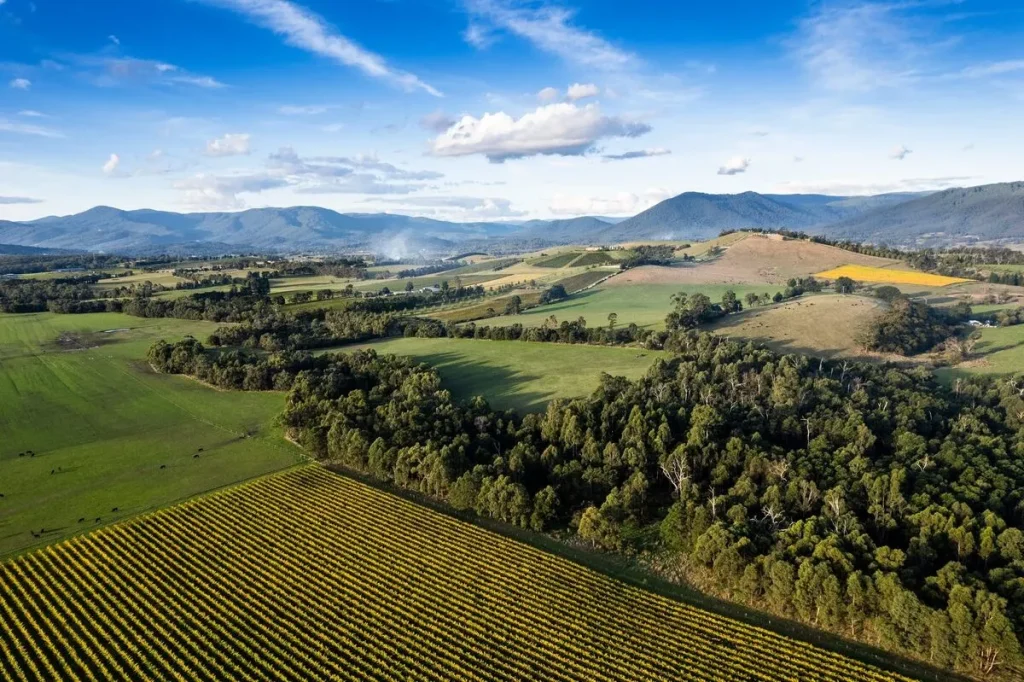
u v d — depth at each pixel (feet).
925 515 254.27
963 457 310.24
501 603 226.99
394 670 196.03
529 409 409.69
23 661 199.52
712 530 241.96
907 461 312.50
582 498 306.55
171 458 359.66
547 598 230.27
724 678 191.42
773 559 227.20
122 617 220.43
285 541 266.36
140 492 318.04
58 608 225.15
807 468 305.94
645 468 323.37
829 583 211.61
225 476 336.70
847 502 274.16
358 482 322.75
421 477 317.63
